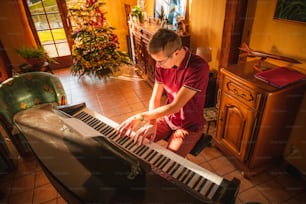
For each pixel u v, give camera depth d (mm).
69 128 1072
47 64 3018
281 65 1620
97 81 3641
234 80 1543
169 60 1100
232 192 798
